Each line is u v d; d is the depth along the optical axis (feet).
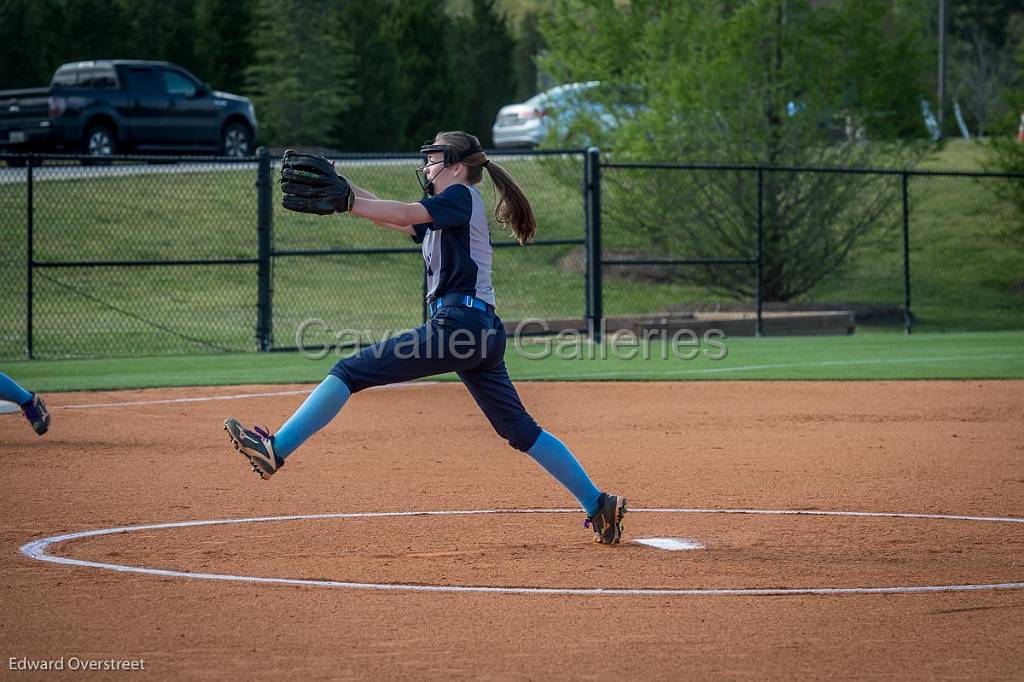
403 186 380.99
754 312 304.09
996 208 431.43
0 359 224.33
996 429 139.13
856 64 321.93
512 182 81.46
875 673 56.70
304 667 57.26
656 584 72.38
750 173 313.12
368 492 103.14
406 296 332.39
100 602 68.08
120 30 451.12
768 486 105.81
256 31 489.26
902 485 106.11
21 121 338.75
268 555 79.46
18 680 55.52
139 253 326.44
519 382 185.37
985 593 70.38
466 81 560.20
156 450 124.36
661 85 329.31
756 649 60.13
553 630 63.10
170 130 360.89
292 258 347.56
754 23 314.14
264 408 155.74
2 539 83.76
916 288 366.02
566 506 97.35
